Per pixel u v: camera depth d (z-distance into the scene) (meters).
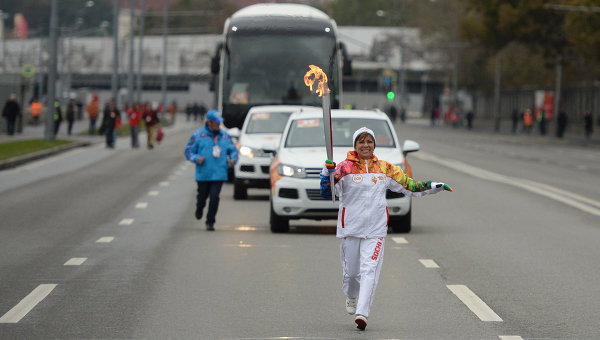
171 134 130.62
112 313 18.75
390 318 18.45
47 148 78.31
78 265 24.72
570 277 23.22
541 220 35.81
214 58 57.84
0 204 40.25
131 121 89.00
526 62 174.62
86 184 50.38
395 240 30.05
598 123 166.12
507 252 27.42
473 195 45.91
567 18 122.31
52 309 19.12
